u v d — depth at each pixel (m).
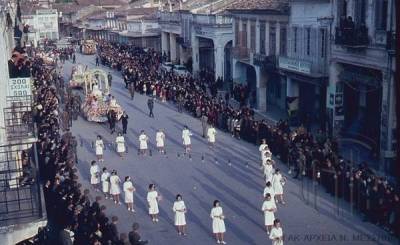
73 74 53.03
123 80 61.25
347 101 33.25
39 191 18.02
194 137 36.59
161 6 84.12
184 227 21.53
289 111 39.56
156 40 82.81
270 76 45.41
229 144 34.53
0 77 22.44
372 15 28.17
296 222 22.03
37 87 42.47
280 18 40.00
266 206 21.14
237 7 47.81
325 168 25.53
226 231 21.53
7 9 26.59
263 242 20.45
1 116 21.66
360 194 22.75
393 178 25.23
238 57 47.59
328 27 33.06
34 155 23.62
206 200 24.95
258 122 34.59
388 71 26.84
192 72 61.28
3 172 17.50
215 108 39.41
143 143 32.72
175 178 28.23
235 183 27.19
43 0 123.31
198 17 57.53
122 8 104.81
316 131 35.47
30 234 15.87
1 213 16.36
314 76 34.16
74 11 118.06
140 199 25.50
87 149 34.00
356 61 29.91
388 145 27.03
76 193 20.48
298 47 37.44
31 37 87.06
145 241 18.91
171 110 45.69
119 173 29.20
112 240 18.23
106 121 40.97
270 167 25.52
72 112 41.59
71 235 18.02
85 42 91.38
